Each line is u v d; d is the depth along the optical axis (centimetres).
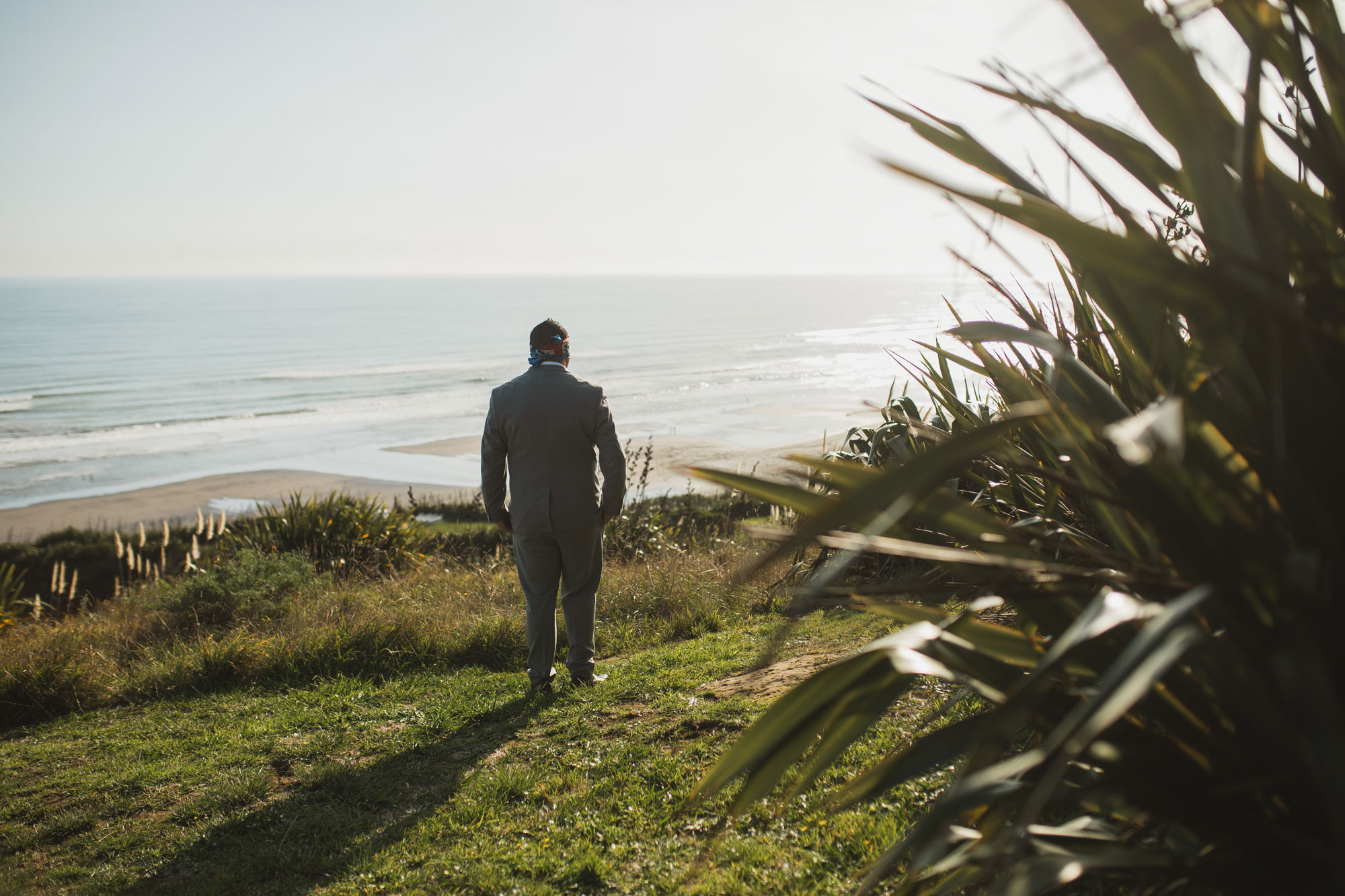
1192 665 108
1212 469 94
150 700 509
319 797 344
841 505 82
